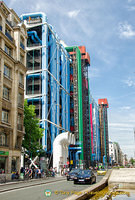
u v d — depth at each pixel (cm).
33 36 6606
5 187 2042
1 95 3278
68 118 8025
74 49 9331
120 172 2389
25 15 6781
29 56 6556
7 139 3372
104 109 17775
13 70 3703
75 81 8869
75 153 8288
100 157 13988
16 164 3609
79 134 8312
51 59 6769
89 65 11075
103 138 16100
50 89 6512
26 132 3950
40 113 6034
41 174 3747
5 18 3628
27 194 1527
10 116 3506
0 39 3425
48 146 6044
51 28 7181
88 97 10475
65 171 4969
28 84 6388
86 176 2339
